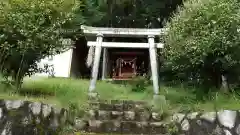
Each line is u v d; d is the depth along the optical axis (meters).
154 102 7.28
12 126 4.23
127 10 15.52
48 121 4.99
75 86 8.91
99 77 13.57
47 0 6.25
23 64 6.49
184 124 5.21
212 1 6.59
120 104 7.19
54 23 6.30
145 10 15.34
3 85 5.67
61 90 7.49
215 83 7.00
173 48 7.05
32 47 6.06
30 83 7.94
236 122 4.31
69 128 5.74
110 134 6.07
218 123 4.53
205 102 6.16
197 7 6.80
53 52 6.62
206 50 6.34
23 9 6.03
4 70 6.16
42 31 6.10
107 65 13.70
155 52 9.72
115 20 15.81
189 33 6.79
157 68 9.80
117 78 13.36
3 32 5.90
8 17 5.87
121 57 14.23
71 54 15.09
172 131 5.55
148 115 6.74
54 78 10.73
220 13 6.38
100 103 7.14
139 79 11.05
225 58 6.39
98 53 9.76
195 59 6.57
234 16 6.24
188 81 7.79
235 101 5.80
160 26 15.65
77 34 7.75
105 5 15.20
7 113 4.22
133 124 6.36
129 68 14.08
